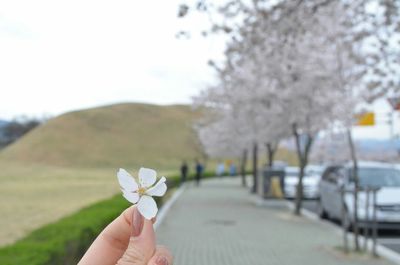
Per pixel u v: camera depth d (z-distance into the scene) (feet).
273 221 59.93
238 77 63.57
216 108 107.76
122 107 405.59
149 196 3.80
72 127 353.31
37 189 118.83
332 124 59.52
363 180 53.57
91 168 281.95
